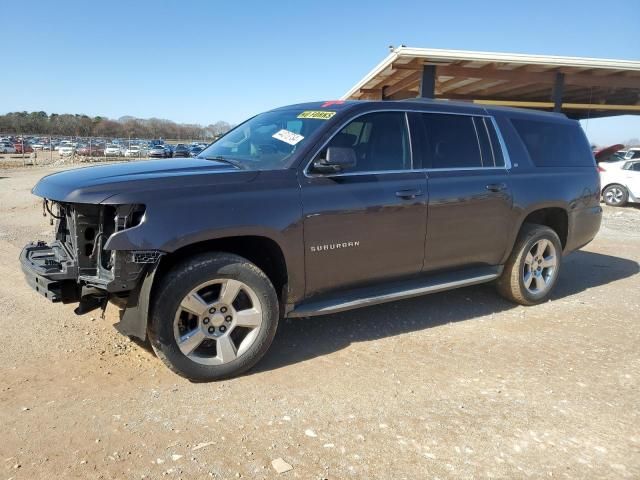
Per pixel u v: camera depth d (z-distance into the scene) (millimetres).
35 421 2957
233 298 3500
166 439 2809
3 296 5215
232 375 3559
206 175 3424
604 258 7941
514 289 5188
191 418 3029
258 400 3264
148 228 3135
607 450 2803
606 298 5719
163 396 3285
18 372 3576
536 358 4016
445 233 4465
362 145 4090
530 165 5145
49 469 2529
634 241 9516
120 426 2926
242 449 2732
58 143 59156
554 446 2828
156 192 3207
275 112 4781
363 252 4008
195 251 3516
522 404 3275
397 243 4180
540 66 13656
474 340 4367
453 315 5004
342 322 4738
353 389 3438
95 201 3078
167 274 3318
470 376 3666
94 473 2506
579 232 5691
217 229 3316
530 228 5188
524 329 4668
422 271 4465
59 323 4500
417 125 4410
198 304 3383
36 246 4133
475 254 4746
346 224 3869
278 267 3775
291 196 3627
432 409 3191
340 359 3926
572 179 5492
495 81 15102
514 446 2818
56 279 3330
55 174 3814
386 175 4125
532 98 19641
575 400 3344
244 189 3475
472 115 4844
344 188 3869
